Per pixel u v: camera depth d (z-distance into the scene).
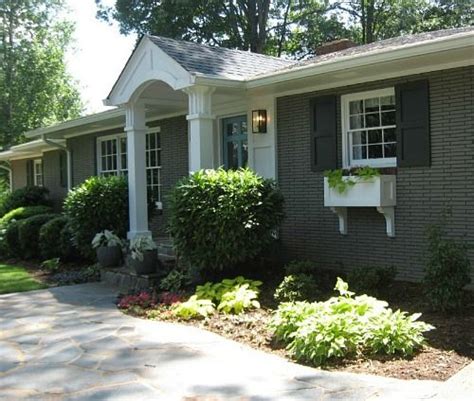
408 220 7.95
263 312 6.68
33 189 18.27
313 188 9.20
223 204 7.86
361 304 5.51
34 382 4.50
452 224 7.47
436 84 7.57
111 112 12.62
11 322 6.64
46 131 15.72
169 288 8.25
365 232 8.53
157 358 5.04
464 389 3.99
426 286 6.33
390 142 8.29
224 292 7.32
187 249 8.26
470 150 7.27
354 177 8.08
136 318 6.76
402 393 3.96
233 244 7.89
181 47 9.57
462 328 5.52
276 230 9.09
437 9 25.97
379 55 7.17
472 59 7.16
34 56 31.28
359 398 3.92
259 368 4.70
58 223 11.56
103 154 15.59
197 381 4.41
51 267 10.94
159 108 11.52
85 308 7.41
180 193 8.17
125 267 9.64
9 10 31.41
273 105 9.70
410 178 7.90
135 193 10.39
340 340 4.84
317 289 7.35
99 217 10.55
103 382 4.45
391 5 26.67
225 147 11.23
